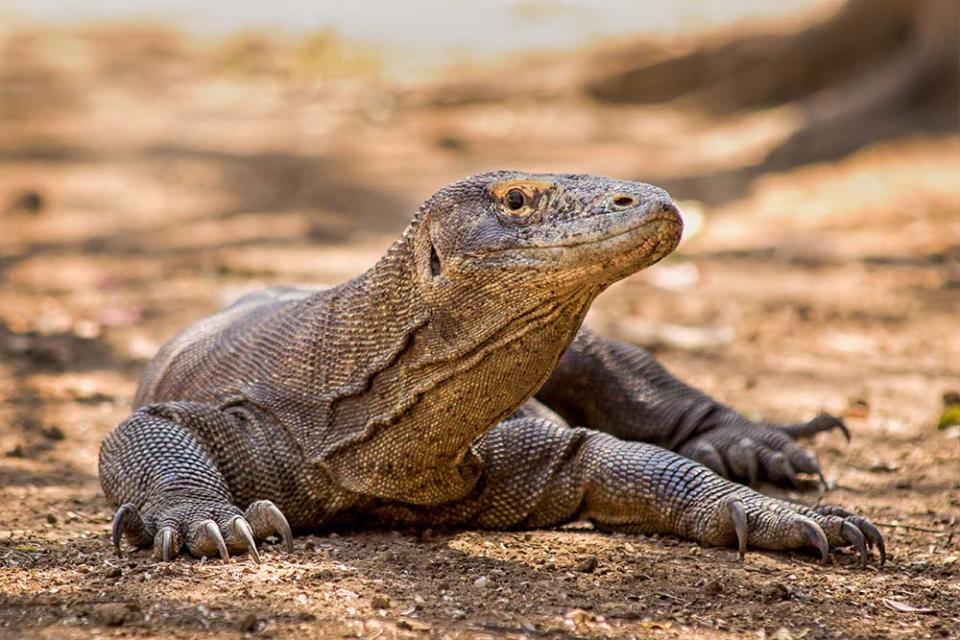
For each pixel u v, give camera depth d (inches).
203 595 391.2
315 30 2728.8
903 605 413.1
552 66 2385.6
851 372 792.9
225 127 2021.4
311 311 492.4
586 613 388.5
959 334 884.0
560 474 499.8
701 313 968.9
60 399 727.1
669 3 2564.0
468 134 1925.4
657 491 482.6
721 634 381.1
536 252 415.8
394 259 458.0
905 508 542.0
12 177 1599.4
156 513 448.8
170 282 1087.6
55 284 1082.7
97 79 2482.8
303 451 480.1
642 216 402.9
